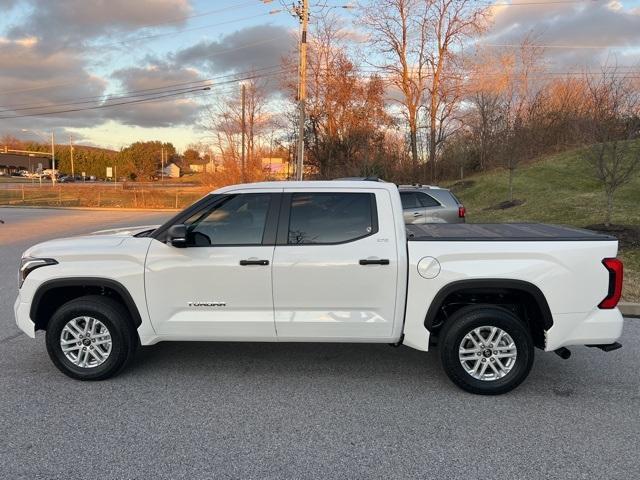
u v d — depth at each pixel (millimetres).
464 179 29938
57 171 117938
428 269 4250
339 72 39062
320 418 3877
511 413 3975
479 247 4234
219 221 4508
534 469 3193
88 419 3838
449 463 3260
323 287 4324
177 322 4465
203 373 4770
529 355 4262
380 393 4344
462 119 35562
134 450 3396
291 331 4402
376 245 4316
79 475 3107
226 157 44188
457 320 4289
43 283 4520
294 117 40719
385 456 3342
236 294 4387
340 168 37062
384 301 4312
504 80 35031
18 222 22891
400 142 38500
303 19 26531
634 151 13617
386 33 36469
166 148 135375
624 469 3193
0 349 5418
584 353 5383
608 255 4211
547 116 30219
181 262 4406
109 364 4535
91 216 27750
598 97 17297
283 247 4363
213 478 3082
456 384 4328
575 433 3658
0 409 4008
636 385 4543
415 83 36906
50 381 4570
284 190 4516
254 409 4023
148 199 41969
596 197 16891
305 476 3111
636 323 6555
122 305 4637
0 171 123688
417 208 10695
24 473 3125
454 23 35281
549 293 4191
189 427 3719
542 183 21609
